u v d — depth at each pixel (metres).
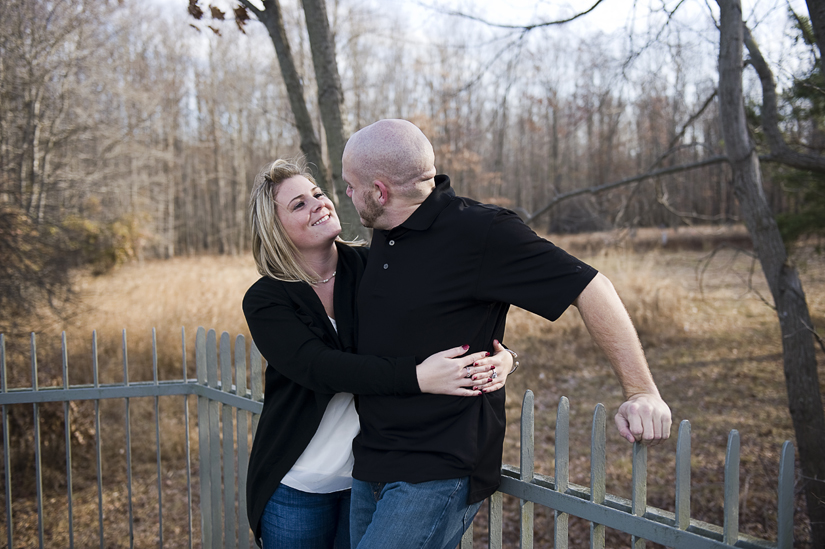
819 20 2.29
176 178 36.44
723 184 24.86
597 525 1.52
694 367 9.27
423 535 1.42
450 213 1.48
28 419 5.23
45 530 4.50
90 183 18.66
